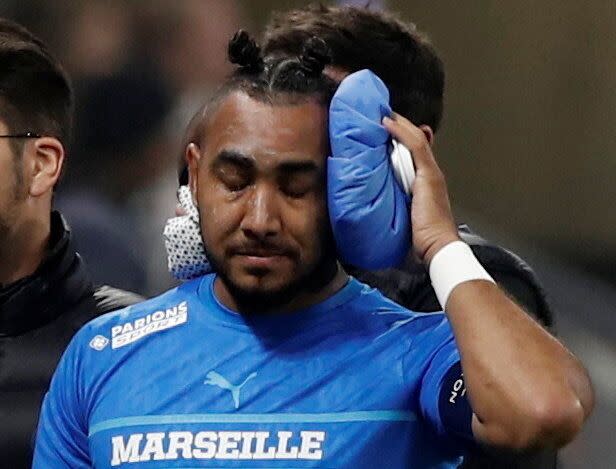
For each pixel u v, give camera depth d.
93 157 19.11
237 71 7.97
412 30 9.95
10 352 9.96
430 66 9.95
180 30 19.98
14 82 10.02
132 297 10.45
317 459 7.61
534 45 24.91
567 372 7.22
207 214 7.77
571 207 24.67
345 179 7.67
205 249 7.87
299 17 9.63
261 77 7.80
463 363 7.35
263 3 21.38
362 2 10.78
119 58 19.80
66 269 10.17
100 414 7.96
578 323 18.53
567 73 24.89
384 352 7.86
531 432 7.10
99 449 7.92
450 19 24.58
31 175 10.05
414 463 7.77
